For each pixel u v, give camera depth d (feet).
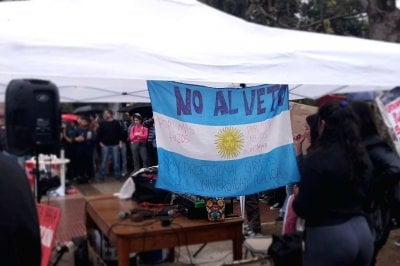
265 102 11.30
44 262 12.54
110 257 14.38
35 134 6.67
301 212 9.11
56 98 6.84
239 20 12.07
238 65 10.11
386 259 17.79
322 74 11.12
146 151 11.44
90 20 10.12
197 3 11.71
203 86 10.70
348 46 12.23
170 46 9.82
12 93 6.61
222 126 10.85
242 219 13.11
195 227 12.48
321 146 9.29
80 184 37.63
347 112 9.31
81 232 22.86
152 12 11.03
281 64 10.62
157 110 10.11
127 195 15.92
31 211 5.41
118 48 9.08
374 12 26.18
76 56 8.75
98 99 18.22
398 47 13.26
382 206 11.66
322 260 9.10
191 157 10.53
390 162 11.36
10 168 5.44
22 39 8.45
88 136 38.32
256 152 11.19
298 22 42.27
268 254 11.59
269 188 11.30
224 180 10.85
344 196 9.02
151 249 12.20
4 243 5.14
